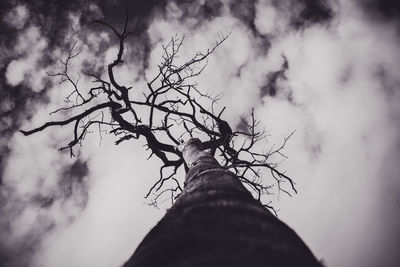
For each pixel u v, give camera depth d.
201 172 3.04
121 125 6.80
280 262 1.20
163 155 7.11
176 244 1.34
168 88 7.09
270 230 1.44
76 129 6.48
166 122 7.37
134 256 1.68
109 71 6.48
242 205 1.72
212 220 1.48
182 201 2.09
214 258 1.16
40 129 6.11
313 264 1.39
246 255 1.17
